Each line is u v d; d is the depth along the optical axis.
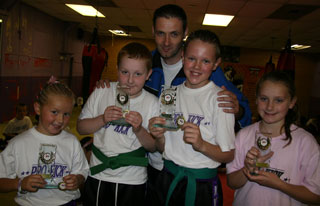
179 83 1.81
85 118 1.57
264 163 1.27
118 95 1.43
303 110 11.55
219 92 1.33
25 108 4.55
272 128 1.42
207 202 1.33
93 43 6.81
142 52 1.47
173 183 1.34
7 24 5.92
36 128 1.44
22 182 1.24
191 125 1.22
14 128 4.46
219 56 1.40
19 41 6.44
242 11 5.65
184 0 5.19
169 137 1.46
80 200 2.14
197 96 1.39
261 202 1.35
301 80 11.55
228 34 8.43
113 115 1.36
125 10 6.43
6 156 1.32
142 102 1.55
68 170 1.43
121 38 11.52
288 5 5.02
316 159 1.26
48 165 1.33
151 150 1.55
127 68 1.45
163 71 1.95
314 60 11.43
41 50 7.56
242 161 1.45
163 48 1.77
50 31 8.00
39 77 7.52
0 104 5.93
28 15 6.76
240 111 1.76
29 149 1.37
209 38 1.32
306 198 1.23
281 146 1.36
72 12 7.24
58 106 1.34
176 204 1.38
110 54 11.63
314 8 5.10
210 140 1.34
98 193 1.45
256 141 1.31
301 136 1.34
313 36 7.71
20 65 6.55
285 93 1.33
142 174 1.53
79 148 1.52
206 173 1.34
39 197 1.35
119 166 1.44
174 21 1.69
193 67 1.34
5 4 5.70
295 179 1.30
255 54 11.30
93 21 8.31
